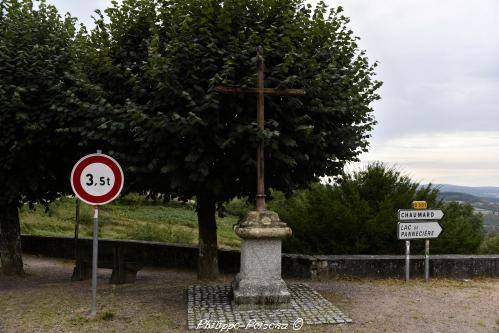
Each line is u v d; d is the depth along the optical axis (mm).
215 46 7973
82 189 6977
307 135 8188
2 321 6938
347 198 13820
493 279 10695
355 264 10531
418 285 9742
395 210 13047
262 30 8477
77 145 9711
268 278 7363
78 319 6906
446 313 7477
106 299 8242
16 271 11656
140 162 8516
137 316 7070
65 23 10773
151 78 7871
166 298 8297
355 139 9344
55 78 9617
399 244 12797
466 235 13453
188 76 8078
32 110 9492
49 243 16000
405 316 7234
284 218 13953
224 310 7211
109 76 8977
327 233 13180
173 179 8094
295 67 8344
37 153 10070
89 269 11180
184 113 7996
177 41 7875
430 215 10266
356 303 7957
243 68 8102
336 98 8719
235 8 8469
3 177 10312
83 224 23641
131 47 9203
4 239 11609
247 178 9047
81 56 9258
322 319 6836
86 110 8695
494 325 6898
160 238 17625
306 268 10555
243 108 8133
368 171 13961
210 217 10242
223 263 11977
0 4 10297
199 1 8352
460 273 10742
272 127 8055
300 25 8602
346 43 9211
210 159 8008
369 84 9328
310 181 10148
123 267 10391
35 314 7266
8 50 9578
